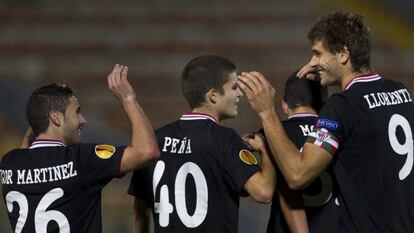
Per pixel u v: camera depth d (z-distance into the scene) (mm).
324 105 11945
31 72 45656
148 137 11938
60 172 12172
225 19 50312
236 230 12328
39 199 12180
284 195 12266
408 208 12016
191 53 47406
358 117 11672
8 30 48812
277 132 11688
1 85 39094
